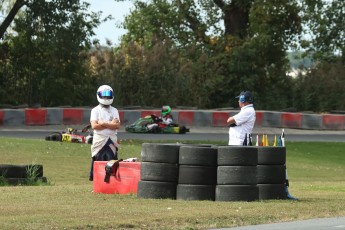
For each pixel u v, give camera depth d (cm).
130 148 6519
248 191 3019
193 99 10819
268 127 9444
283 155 3145
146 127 8150
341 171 6050
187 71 10800
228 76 11844
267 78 12238
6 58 10844
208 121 9225
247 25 13088
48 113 8756
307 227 2475
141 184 3081
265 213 2708
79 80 10812
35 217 2492
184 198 3028
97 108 3581
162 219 2508
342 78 11388
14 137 7325
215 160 3038
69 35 10638
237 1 12825
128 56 10706
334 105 11138
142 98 10469
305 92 11325
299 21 12625
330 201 3117
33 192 3284
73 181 4703
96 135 3569
